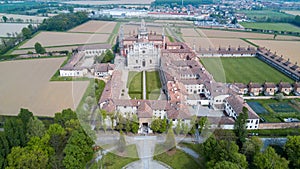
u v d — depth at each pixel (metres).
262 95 98.62
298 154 52.28
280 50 161.38
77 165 48.75
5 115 78.50
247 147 56.03
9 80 107.25
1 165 48.06
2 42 164.12
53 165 48.84
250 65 134.62
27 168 46.94
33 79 107.50
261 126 74.06
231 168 43.16
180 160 54.50
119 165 51.69
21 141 54.31
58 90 95.94
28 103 86.56
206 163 51.78
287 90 100.50
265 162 48.53
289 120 80.44
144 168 50.78
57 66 123.88
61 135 55.09
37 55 142.00
